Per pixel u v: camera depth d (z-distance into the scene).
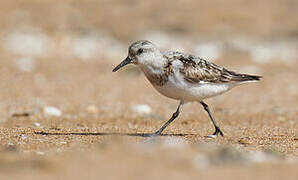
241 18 26.70
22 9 27.69
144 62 9.80
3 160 7.84
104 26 26.03
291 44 24.25
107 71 20.98
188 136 10.33
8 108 14.85
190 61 9.84
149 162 7.70
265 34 25.11
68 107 15.30
